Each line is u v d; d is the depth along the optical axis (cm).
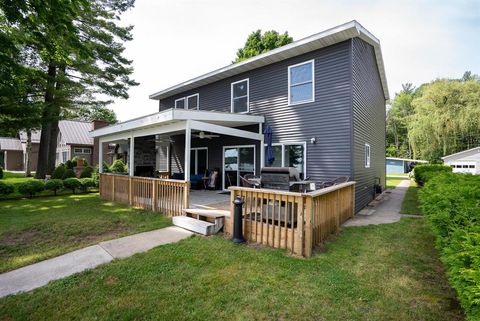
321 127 822
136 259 412
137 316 271
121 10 1438
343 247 467
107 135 1084
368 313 271
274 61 939
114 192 998
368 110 1002
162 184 737
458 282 211
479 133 2175
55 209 830
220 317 268
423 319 260
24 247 484
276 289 320
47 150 1511
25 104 1126
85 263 405
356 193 802
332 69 805
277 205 479
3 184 1051
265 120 967
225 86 1126
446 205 354
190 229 573
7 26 762
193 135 1110
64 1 599
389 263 395
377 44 964
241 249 454
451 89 2200
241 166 1059
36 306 293
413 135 2311
